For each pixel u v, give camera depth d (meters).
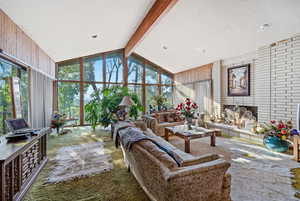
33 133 2.24
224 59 5.48
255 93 4.39
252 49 4.41
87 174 2.29
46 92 4.95
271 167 2.49
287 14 2.87
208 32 4.06
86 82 6.50
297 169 2.42
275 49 3.83
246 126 4.32
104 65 6.82
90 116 5.03
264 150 3.28
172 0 2.90
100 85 6.77
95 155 3.04
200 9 3.30
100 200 1.74
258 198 1.75
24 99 3.64
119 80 7.10
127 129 2.26
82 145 3.67
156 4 3.50
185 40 4.79
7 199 1.55
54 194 1.85
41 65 4.48
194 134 3.31
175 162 1.41
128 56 6.91
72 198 1.78
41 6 2.63
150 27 3.88
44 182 2.09
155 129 4.40
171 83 8.20
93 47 5.66
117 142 2.67
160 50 6.05
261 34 3.66
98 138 4.30
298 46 3.39
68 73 6.24
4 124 2.78
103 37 4.93
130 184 2.04
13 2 2.38
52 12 2.89
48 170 2.41
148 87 7.69
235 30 3.73
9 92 2.91
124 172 2.36
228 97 5.35
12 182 1.60
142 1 3.40
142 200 1.73
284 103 3.64
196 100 6.71
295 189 1.91
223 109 5.56
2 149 1.66
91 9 3.16
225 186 1.53
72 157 2.94
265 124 3.82
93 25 3.91
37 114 4.15
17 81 2.99
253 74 4.55
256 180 2.11
